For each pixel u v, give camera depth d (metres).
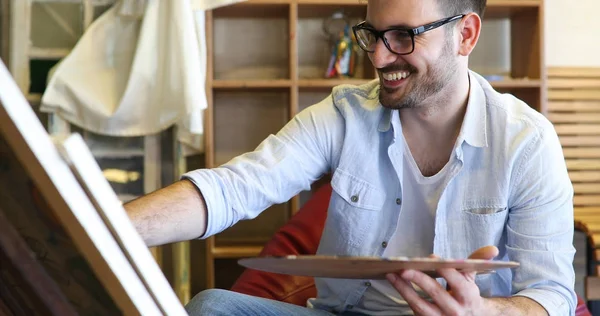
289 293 2.41
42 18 3.21
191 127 3.08
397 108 1.63
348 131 1.76
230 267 3.78
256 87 3.44
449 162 1.68
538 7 3.50
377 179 1.74
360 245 1.75
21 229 0.76
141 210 1.44
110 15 3.16
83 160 0.77
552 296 1.57
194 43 3.01
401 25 1.57
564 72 3.70
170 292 0.83
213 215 1.55
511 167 1.66
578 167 3.66
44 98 3.10
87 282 0.77
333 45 3.71
